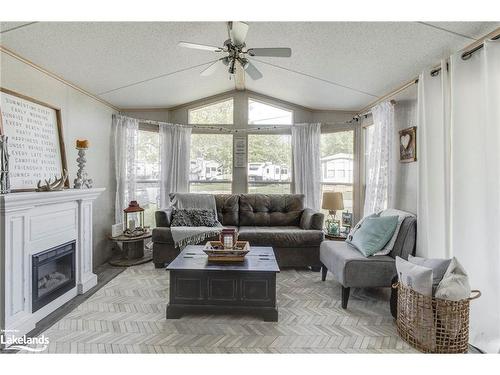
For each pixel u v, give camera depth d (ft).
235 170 16.24
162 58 10.68
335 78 11.98
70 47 8.87
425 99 9.19
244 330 7.40
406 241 8.90
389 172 11.76
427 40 8.16
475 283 7.28
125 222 13.60
